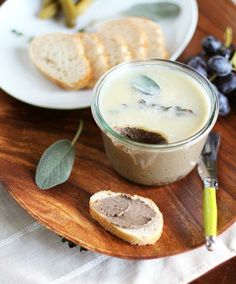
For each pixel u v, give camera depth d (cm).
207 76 65
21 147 63
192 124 57
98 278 56
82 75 68
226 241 58
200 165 61
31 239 58
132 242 55
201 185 60
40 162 60
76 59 70
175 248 55
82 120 66
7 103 67
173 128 57
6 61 71
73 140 63
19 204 58
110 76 60
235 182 60
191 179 61
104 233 56
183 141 55
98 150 63
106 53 71
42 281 56
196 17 72
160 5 76
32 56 71
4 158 62
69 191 59
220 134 64
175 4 75
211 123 56
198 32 74
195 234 56
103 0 78
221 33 73
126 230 55
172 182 60
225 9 76
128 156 57
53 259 57
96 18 77
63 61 70
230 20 75
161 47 71
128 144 55
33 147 63
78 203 58
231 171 61
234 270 57
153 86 59
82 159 62
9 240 58
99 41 73
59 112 67
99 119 57
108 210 57
